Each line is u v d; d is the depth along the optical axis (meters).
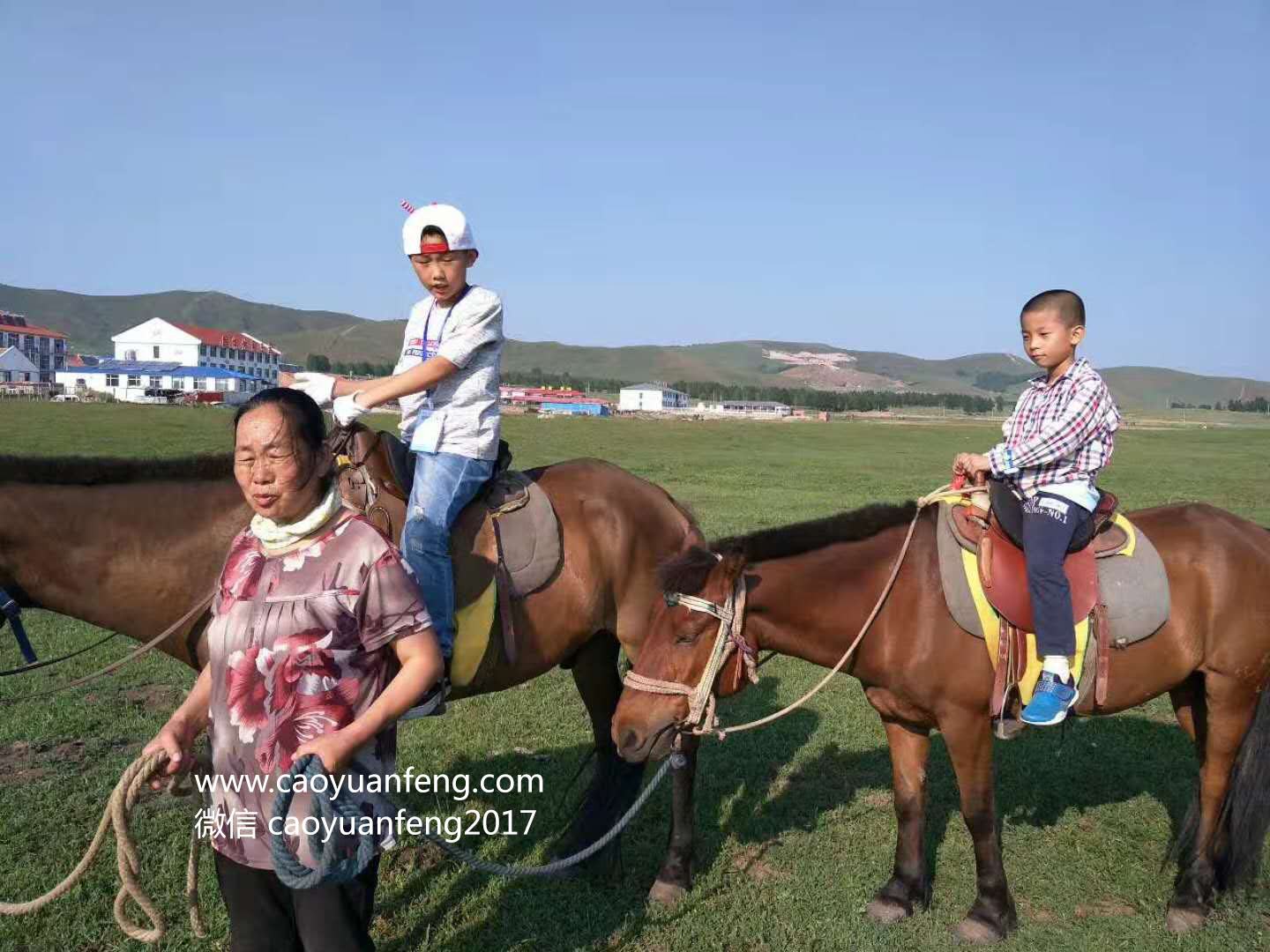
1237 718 4.09
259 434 2.28
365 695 2.45
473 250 3.85
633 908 4.13
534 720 6.34
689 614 3.66
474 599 3.91
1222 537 4.11
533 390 108.31
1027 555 3.67
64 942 3.68
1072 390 3.76
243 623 2.39
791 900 4.19
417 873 4.33
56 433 27.67
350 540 2.40
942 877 4.44
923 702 3.90
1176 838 4.46
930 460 36.25
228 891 2.50
